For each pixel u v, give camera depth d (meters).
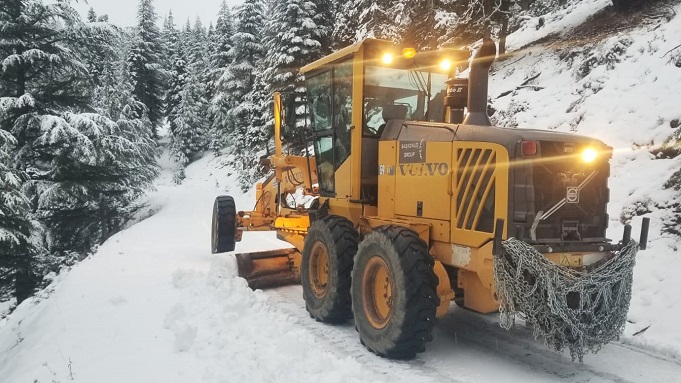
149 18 50.00
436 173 5.02
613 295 4.30
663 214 7.29
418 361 4.86
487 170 4.46
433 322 4.66
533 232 4.16
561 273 4.07
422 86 6.33
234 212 9.08
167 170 48.62
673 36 10.30
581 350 4.20
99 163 17.30
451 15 15.09
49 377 4.29
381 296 5.14
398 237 4.80
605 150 4.52
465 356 4.98
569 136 4.45
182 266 8.73
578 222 4.41
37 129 16.36
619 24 12.29
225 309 6.04
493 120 12.23
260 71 27.61
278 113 8.41
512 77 13.42
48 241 15.68
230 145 43.00
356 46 5.71
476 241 4.52
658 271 6.41
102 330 5.40
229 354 4.72
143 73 48.88
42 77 17.22
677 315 5.59
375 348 4.99
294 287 8.09
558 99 11.23
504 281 4.14
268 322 5.68
